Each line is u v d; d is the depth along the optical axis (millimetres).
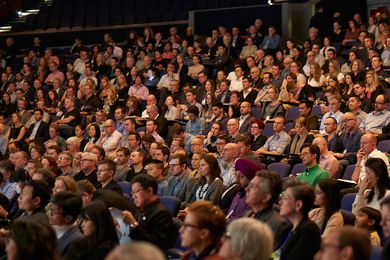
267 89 14617
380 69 14680
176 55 18656
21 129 15734
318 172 9039
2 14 24719
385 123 11914
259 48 18766
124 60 19406
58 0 24062
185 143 12812
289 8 20016
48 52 20344
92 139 13781
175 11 22109
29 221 4895
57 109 16797
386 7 19953
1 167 10797
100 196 7391
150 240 6816
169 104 14680
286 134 11695
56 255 4898
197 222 5117
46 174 8500
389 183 7805
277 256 5996
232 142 10609
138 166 10742
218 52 18078
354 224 7105
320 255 4262
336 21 19125
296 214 5977
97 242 5906
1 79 20562
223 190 8922
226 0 21625
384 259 5277
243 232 4629
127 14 22906
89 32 22906
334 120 11234
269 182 6219
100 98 16516
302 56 16859
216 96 15234
